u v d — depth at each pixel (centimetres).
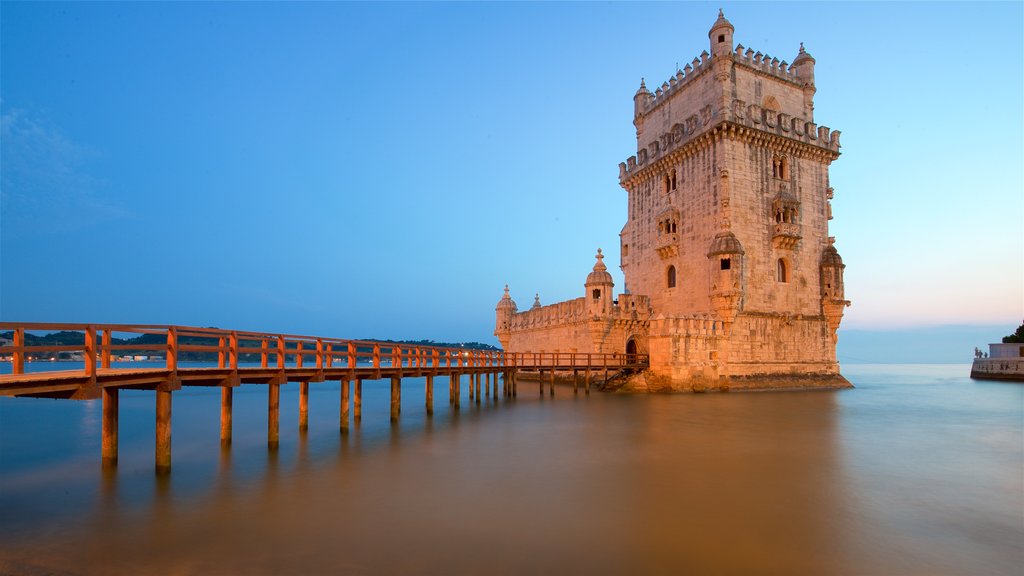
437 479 1705
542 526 1299
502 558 1119
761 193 4891
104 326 1548
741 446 2250
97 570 1062
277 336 2195
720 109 4816
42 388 1324
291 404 4244
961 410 3716
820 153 5234
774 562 1117
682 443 2305
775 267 4925
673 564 1102
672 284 5341
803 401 4009
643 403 3822
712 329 4609
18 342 1359
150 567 1074
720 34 4922
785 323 4903
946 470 1894
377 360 2784
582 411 3384
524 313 7194
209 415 3362
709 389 4544
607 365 4728
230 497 1509
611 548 1176
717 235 4697
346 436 2462
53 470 1814
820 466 1916
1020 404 4119
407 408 3734
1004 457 2127
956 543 1227
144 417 3275
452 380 3697
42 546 1177
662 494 1559
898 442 2416
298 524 1302
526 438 2419
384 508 1422
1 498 1503
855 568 1095
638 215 5847
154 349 1725
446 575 1040
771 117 5044
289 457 2008
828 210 5303
